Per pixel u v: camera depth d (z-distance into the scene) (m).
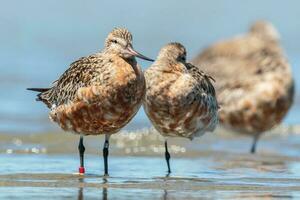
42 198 12.77
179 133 16.12
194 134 16.27
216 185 14.20
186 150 18.89
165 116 15.90
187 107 15.80
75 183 14.08
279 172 15.99
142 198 12.98
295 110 24.44
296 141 21.05
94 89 14.71
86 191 13.41
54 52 29.17
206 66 21.70
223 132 21.77
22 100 23.52
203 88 16.12
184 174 15.53
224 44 22.05
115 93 14.70
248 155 18.58
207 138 20.89
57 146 18.42
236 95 20.89
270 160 17.78
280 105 20.91
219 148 19.52
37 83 25.25
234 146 20.08
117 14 32.91
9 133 19.66
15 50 28.70
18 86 24.78
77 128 15.16
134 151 18.42
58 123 15.52
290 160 17.83
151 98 15.87
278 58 21.44
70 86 15.08
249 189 13.89
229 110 20.91
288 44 31.06
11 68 26.39
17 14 32.22
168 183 14.30
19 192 13.18
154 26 32.09
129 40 14.88
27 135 19.52
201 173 15.73
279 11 33.62
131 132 20.52
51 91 15.78
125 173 15.45
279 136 21.84
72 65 15.41
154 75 15.85
